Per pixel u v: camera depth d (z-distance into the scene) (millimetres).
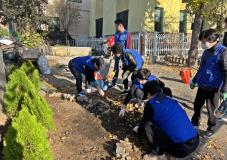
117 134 5414
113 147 4973
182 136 4242
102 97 7367
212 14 14469
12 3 15469
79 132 5480
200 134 5672
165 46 15922
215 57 5059
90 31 26797
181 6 17844
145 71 5672
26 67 7270
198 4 12336
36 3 16078
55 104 6785
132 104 6461
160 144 4449
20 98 5574
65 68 11359
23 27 15570
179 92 8859
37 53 10609
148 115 4469
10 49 11414
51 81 9172
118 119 5957
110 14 21797
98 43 21297
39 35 15383
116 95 7602
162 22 17484
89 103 6750
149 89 4512
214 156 4910
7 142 3645
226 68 4887
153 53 15500
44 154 3592
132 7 18141
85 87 7809
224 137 5668
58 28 25406
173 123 4285
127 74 7344
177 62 14469
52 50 15984
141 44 15320
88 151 4852
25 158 3562
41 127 3816
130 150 4797
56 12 25516
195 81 5582
